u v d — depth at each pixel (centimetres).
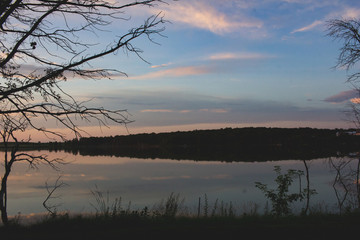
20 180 3291
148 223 784
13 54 564
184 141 16262
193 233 650
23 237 634
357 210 973
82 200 2075
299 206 1422
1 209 992
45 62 610
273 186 2672
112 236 632
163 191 2511
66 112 568
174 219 843
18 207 1834
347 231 654
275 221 793
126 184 3038
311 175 3188
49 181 3228
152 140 16738
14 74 605
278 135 13738
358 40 1020
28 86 559
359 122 1285
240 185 2839
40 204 1947
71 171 4388
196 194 2316
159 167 5150
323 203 1424
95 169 4759
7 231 726
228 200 1952
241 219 833
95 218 841
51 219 836
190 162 6197
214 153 9481
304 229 673
